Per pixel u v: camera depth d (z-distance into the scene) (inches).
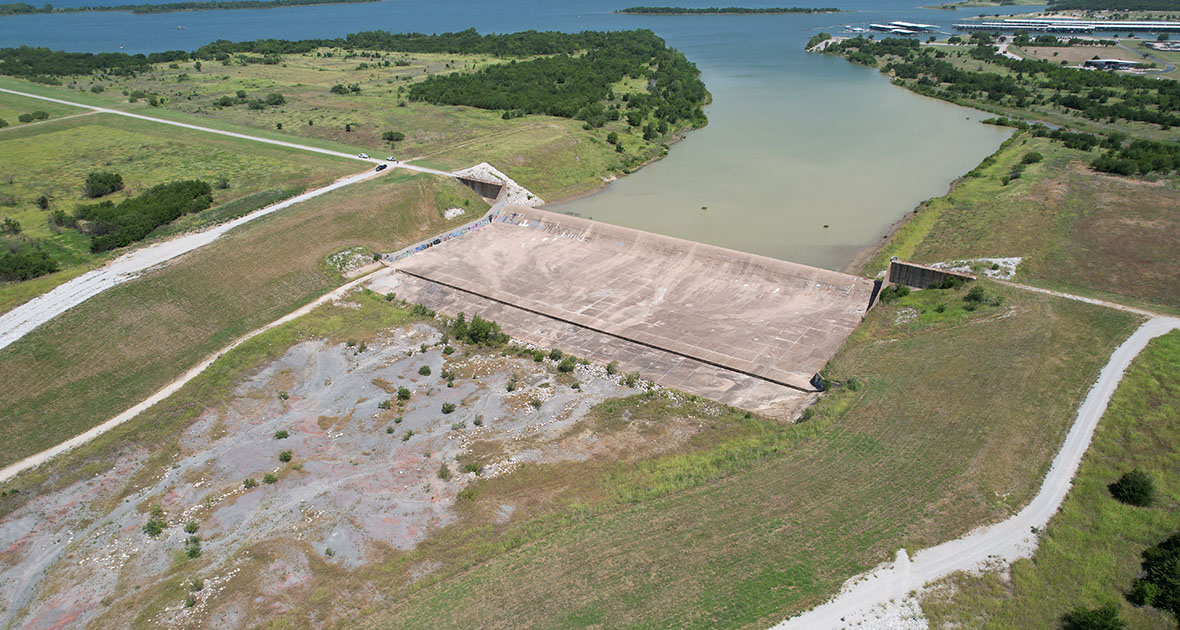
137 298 3395.7
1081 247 3799.2
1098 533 1904.5
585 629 1711.4
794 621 1705.2
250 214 4340.6
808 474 2214.6
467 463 2380.7
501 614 1770.4
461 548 2006.6
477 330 3203.7
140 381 2962.6
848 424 2450.8
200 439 2596.0
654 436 2514.8
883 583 1793.8
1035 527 1941.4
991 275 3570.4
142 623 1812.3
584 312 3476.9
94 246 3873.0
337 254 4052.7
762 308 3467.0
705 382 2871.6
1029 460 2202.3
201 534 2113.7
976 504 2036.2
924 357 2859.3
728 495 2149.4
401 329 3341.5
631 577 1862.7
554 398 2758.4
